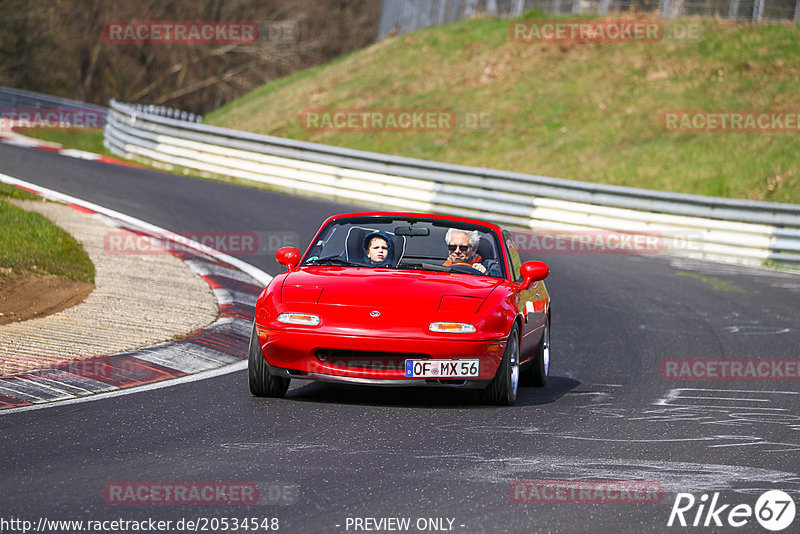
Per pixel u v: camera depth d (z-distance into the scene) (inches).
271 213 2832.2
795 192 3309.5
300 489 677.3
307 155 3612.2
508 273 1141.1
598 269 2456.9
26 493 643.5
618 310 1914.4
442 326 970.1
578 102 4426.7
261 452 781.9
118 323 1332.4
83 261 1722.4
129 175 3312.0
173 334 1314.0
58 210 2289.6
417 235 1176.2
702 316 1872.5
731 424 992.9
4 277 1480.1
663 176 3619.6
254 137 3700.8
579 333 1676.9
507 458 793.6
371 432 872.9
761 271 2581.2
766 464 814.5
